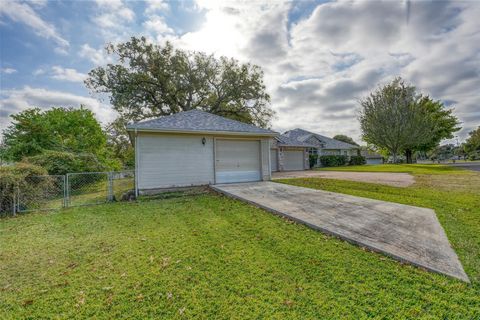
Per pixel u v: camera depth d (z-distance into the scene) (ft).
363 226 15.20
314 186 31.58
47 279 10.00
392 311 7.60
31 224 18.75
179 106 69.56
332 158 88.12
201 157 32.14
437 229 14.57
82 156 38.81
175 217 19.25
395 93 86.02
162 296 8.62
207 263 11.08
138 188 28.60
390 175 46.01
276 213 19.02
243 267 10.64
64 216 20.95
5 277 10.24
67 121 48.37
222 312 7.72
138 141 28.84
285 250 12.32
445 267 10.13
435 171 52.80
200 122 33.96
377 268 10.33
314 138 95.66
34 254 12.57
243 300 8.29
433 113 96.99
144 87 64.54
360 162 95.86
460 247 12.01
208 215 19.49
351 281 9.36
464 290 8.61
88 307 8.13
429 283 9.10
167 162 30.14
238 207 21.67
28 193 24.39
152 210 21.86
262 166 36.78
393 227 14.99
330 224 15.61
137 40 61.82
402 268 10.28
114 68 61.98
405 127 83.05
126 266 10.97
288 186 31.45
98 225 17.76
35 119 43.80
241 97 69.82
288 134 101.09
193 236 14.70
